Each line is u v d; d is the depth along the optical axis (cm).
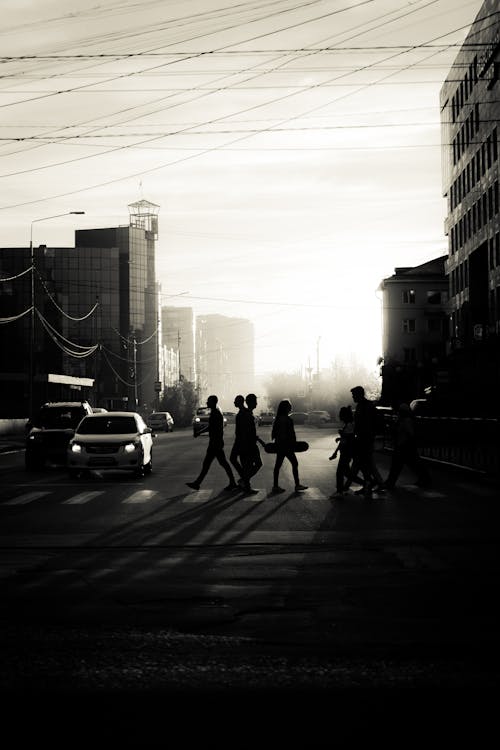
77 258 16250
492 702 566
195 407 13012
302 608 878
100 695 590
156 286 17600
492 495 2066
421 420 3428
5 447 4731
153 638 756
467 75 7381
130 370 11869
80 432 2728
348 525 1544
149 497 2081
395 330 10962
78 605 903
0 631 786
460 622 809
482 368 5566
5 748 491
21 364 11481
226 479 2617
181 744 496
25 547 1323
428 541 1348
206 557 1218
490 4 6350
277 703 569
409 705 561
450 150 8369
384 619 824
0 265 15700
